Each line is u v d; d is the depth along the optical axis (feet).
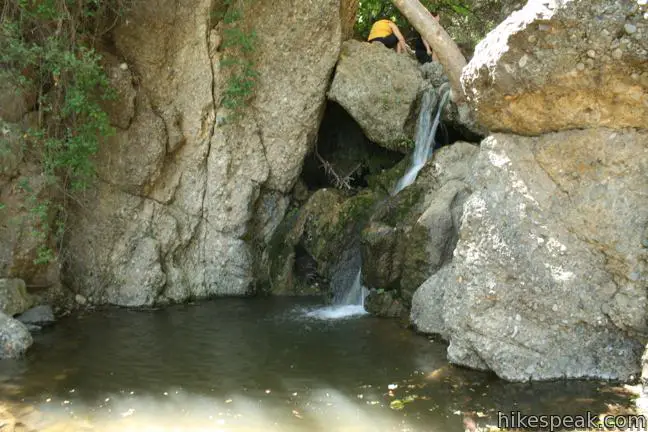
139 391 16.67
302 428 14.28
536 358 16.40
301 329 22.48
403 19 38.06
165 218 27.09
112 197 26.11
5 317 20.12
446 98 28.04
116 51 26.50
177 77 27.14
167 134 26.78
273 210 29.68
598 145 15.33
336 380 17.35
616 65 14.11
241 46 27.58
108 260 26.09
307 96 28.66
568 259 15.87
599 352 16.10
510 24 15.11
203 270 27.91
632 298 15.34
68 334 21.89
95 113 23.27
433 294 21.72
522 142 16.52
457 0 40.16
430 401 15.66
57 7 22.81
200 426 14.43
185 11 26.63
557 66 14.62
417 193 25.41
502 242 16.48
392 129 28.84
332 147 32.30
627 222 15.20
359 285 26.43
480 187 17.16
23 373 18.04
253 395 16.33
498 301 16.67
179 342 21.01
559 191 15.97
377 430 14.12
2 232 23.15
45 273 24.72
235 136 28.02
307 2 27.71
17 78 22.24
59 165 23.47
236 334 21.90
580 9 13.76
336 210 27.91
